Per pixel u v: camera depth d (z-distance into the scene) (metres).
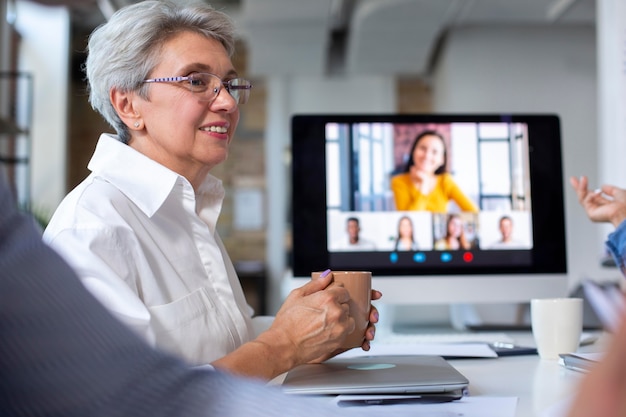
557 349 1.24
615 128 2.53
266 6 6.12
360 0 6.35
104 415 0.40
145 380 0.43
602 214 1.47
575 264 6.27
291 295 1.02
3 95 5.57
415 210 1.73
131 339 0.44
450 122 1.76
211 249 1.21
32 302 0.40
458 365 1.19
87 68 1.25
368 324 1.10
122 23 1.20
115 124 1.25
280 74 7.71
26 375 0.39
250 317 1.45
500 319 2.03
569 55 6.68
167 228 1.16
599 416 0.29
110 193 1.08
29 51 7.46
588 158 6.60
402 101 8.27
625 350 0.29
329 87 8.20
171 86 1.19
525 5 6.16
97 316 0.43
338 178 1.73
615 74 2.54
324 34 6.70
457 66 6.74
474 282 1.72
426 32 6.52
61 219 1.02
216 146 1.22
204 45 1.22
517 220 1.74
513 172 1.76
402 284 1.71
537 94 6.69
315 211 1.72
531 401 0.85
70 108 7.82
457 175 1.75
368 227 1.73
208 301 1.14
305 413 0.47
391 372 0.94
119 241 1.02
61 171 7.43
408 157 1.75
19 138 6.67
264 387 0.49
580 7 6.12
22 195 6.29
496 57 6.71
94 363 0.41
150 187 1.13
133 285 1.03
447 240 1.73
